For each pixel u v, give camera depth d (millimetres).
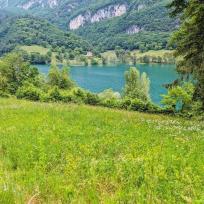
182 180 7203
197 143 10914
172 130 13930
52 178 7664
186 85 50312
